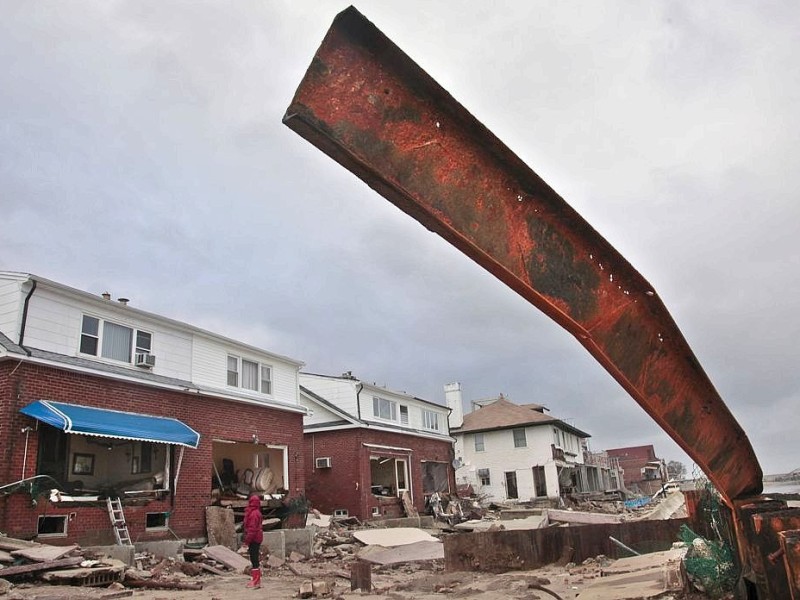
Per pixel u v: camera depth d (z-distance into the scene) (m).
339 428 28.31
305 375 30.81
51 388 14.75
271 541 18.44
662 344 2.71
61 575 10.97
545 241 2.38
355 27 1.93
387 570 15.06
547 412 50.25
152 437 16.17
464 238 2.17
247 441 20.95
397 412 32.78
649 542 11.52
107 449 19.23
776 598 2.78
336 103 1.96
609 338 2.57
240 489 21.36
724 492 3.33
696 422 2.95
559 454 46.03
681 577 5.82
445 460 35.56
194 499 18.16
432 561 15.89
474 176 2.21
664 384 2.78
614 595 6.11
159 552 15.66
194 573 14.13
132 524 15.98
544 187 2.30
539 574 10.55
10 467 13.50
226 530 18.12
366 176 2.04
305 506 22.23
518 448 45.53
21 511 13.43
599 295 2.51
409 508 29.70
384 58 2.00
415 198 2.07
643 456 88.94
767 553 2.85
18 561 11.40
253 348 22.11
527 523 19.12
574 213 2.38
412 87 2.06
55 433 15.82
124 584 11.72
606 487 64.62
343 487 27.75
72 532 14.38
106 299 16.98
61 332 15.57
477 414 49.09
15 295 14.82
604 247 2.48
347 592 10.37
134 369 17.58
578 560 11.48
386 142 2.03
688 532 7.38
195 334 19.83
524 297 2.42
